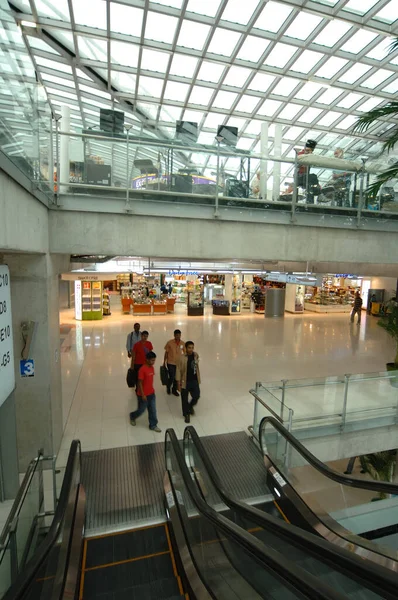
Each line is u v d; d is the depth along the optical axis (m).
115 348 11.07
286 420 5.58
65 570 3.01
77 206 5.28
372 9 10.52
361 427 6.33
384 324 8.25
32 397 4.88
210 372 9.06
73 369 9.04
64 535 3.13
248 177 6.15
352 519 5.24
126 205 5.46
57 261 5.84
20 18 11.38
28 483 3.12
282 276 16.17
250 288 20.36
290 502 4.26
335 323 16.98
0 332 3.30
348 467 9.26
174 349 7.46
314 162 6.45
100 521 3.89
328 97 16.14
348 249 6.86
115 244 5.50
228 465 5.11
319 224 6.57
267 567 2.18
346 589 3.04
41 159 4.35
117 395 7.41
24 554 2.98
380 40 12.00
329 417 6.10
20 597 1.89
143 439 5.67
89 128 6.08
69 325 14.70
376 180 6.82
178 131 7.14
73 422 6.21
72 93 17.05
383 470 8.76
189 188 5.86
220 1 10.70
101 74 14.88
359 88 15.14
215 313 18.44
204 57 13.20
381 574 1.69
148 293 19.98
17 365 4.79
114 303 23.02
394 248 7.20
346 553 1.95
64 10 11.12
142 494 4.34
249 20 11.44
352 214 6.79
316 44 12.55
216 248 6.02
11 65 2.94
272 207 6.29
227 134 7.54
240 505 3.05
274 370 9.40
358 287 22.41
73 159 5.37
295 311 20.12
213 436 5.85
